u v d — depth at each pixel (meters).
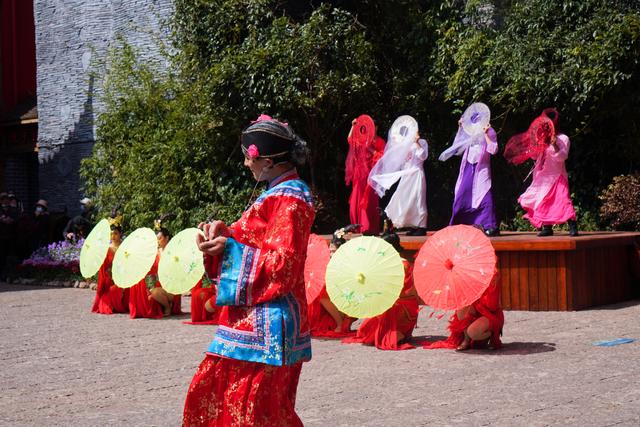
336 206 15.46
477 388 6.05
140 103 16.19
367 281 7.51
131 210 15.65
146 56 17.27
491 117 14.44
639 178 12.37
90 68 18.72
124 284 9.89
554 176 10.94
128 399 5.96
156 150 15.34
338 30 14.33
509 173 14.85
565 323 9.12
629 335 8.26
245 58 14.00
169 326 9.60
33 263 15.48
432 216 15.68
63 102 19.45
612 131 13.44
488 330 7.56
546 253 10.14
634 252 11.42
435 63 14.85
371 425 5.06
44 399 6.00
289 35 14.27
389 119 15.60
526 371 6.62
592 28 12.62
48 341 8.59
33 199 22.27
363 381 6.40
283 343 3.50
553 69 12.92
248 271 3.54
